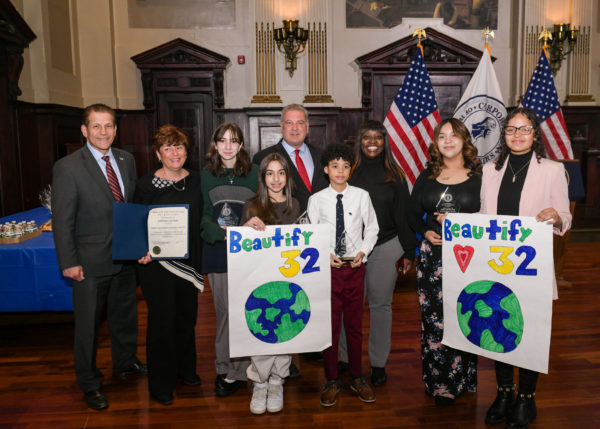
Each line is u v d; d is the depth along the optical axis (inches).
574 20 297.6
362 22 301.0
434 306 91.5
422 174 95.3
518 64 301.1
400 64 297.4
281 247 86.5
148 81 289.3
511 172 85.4
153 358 93.7
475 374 97.6
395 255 99.4
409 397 97.3
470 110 158.7
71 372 111.0
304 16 289.6
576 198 159.3
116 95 292.7
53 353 122.3
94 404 93.8
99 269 92.8
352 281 92.3
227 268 85.4
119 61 291.6
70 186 89.6
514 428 83.0
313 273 87.7
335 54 301.0
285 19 288.8
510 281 79.3
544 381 103.8
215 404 95.3
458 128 87.4
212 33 294.5
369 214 93.7
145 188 92.4
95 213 92.5
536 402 94.5
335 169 89.7
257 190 91.9
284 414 91.4
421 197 93.3
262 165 88.5
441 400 92.7
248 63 297.0
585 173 296.5
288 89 293.9
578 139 295.0
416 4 301.4
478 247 81.8
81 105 281.0
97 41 284.4
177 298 96.7
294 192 94.8
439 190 90.1
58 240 89.3
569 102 302.7
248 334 86.8
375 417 89.7
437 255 90.6
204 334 135.9
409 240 99.2
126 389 102.1
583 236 275.3
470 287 83.2
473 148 88.8
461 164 90.8
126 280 105.3
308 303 88.2
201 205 95.0
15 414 92.3
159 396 94.5
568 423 86.9
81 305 93.0
